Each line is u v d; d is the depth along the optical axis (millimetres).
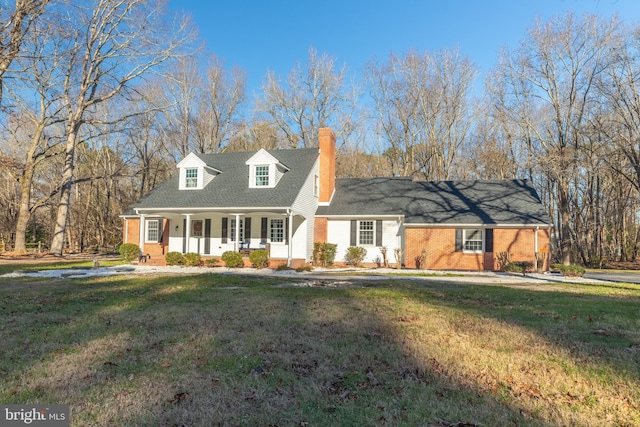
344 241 21875
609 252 36031
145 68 26219
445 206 21453
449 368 4672
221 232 22406
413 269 20016
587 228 31281
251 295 10117
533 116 26219
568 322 7230
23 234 24969
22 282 13016
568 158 22891
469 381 4293
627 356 5227
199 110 38938
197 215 21922
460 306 8875
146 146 37594
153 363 4773
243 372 4504
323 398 3822
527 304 9266
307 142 38875
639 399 3912
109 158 40156
